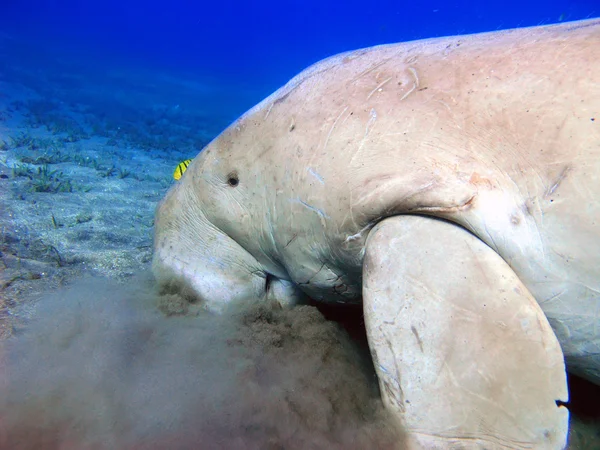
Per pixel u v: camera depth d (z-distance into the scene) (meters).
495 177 1.49
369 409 1.62
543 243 1.43
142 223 4.64
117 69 35.25
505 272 1.37
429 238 1.44
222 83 42.19
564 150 1.43
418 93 1.70
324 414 1.62
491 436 1.24
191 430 1.55
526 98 1.53
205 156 2.31
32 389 1.69
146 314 2.29
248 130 2.12
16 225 3.99
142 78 33.56
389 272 1.42
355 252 1.72
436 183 1.50
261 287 2.43
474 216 1.45
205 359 1.94
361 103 1.77
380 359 1.37
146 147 11.54
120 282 2.87
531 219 1.44
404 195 1.51
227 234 2.31
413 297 1.36
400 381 1.33
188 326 2.20
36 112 13.80
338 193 1.69
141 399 1.67
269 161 1.99
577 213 1.39
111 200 5.49
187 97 28.61
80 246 3.69
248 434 1.55
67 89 21.69
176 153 11.51
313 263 1.95
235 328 2.20
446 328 1.31
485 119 1.56
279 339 2.14
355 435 1.47
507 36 1.77
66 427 1.54
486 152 1.52
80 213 4.66
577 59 1.52
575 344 1.52
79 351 1.92
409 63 1.83
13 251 3.37
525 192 1.45
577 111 1.45
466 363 1.27
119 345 1.97
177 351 1.98
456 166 1.52
